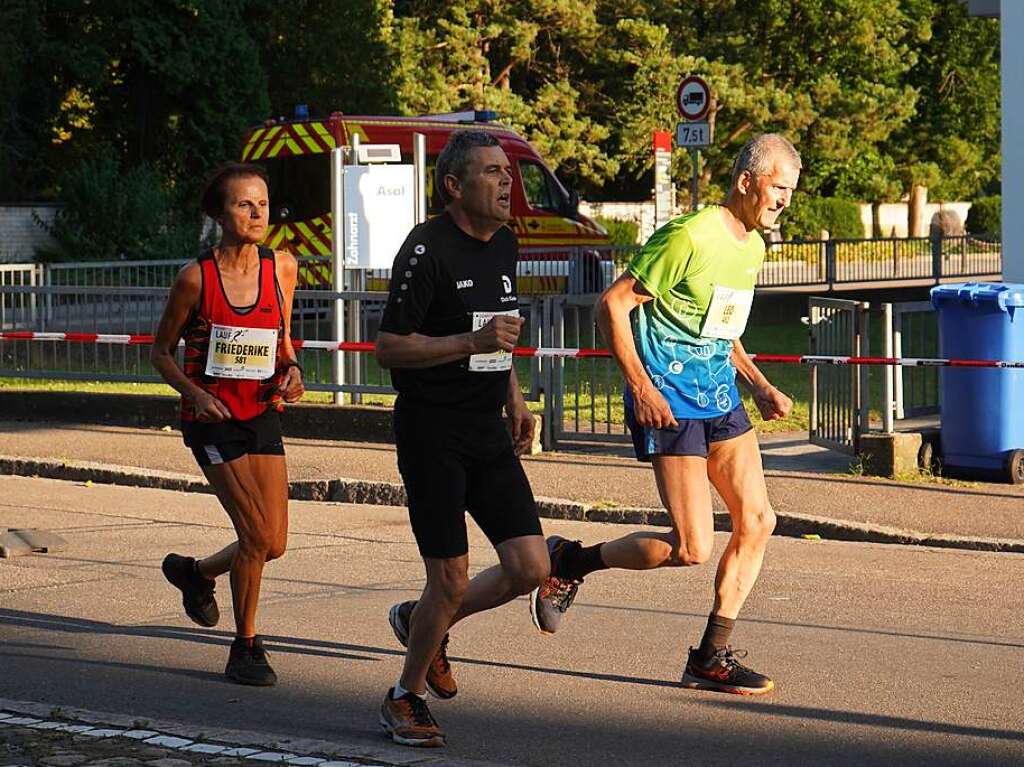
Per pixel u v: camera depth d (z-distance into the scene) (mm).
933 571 25078
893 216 165750
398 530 29047
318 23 104375
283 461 18000
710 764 15062
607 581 24094
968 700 17406
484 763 14820
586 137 132375
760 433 39344
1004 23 41312
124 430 40562
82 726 15742
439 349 14680
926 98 161375
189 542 27484
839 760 15195
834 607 22344
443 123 69688
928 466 33219
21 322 45688
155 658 19250
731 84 132875
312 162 67750
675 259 16703
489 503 15484
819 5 139875
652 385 16812
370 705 17172
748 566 17672
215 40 96625
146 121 99438
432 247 14953
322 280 65062
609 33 130375
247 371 17609
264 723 16406
